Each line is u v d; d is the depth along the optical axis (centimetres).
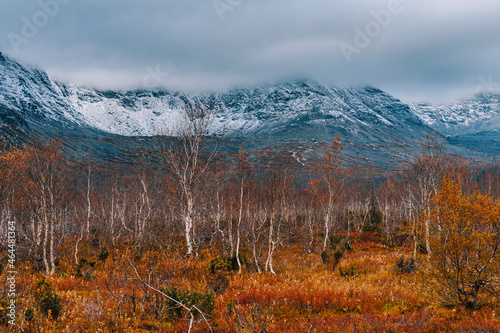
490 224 1024
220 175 2108
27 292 972
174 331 826
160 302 959
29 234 2389
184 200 1850
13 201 2244
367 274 1775
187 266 1422
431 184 1927
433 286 1123
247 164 2111
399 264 1812
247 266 2069
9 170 1978
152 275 1105
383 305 1161
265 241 2938
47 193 2050
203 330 841
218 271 1426
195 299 933
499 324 823
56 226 2269
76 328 829
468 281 1031
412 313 1034
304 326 910
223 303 1109
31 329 759
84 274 1747
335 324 931
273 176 2230
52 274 1778
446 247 1078
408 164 2534
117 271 1373
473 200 1079
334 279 1631
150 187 2862
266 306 1121
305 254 2803
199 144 1859
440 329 862
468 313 973
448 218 1097
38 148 1988
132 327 828
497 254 998
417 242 1809
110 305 998
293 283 1546
